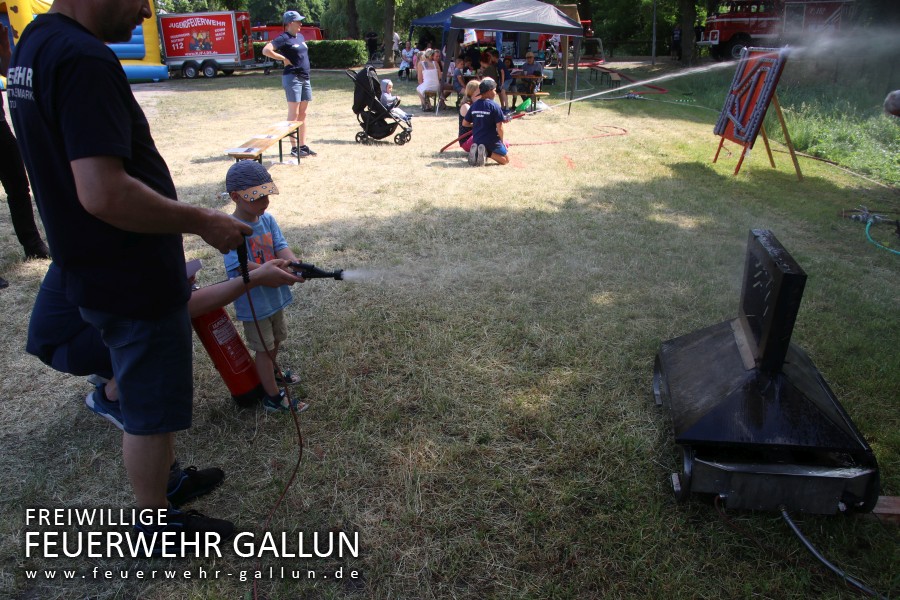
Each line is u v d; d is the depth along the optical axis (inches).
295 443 117.7
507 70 613.0
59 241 74.9
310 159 358.9
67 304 89.7
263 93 730.8
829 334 157.9
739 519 99.1
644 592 87.5
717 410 97.8
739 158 371.2
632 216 256.4
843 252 223.1
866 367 141.9
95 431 121.5
